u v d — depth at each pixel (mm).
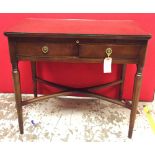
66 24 1226
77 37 1007
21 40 1038
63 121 1407
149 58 1512
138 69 1087
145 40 1013
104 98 1354
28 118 1431
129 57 1063
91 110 1545
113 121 1419
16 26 1140
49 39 1033
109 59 1062
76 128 1340
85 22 1304
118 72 1582
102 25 1213
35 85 1614
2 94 1724
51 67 1606
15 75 1112
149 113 1516
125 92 1657
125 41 1023
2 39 1530
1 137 1250
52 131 1309
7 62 1613
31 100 1256
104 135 1284
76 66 1586
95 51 1057
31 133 1287
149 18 1409
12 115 1454
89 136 1272
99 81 1630
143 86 1619
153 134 1303
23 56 1079
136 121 1417
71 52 1066
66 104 1619
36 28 1095
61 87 1507
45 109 1544
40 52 1068
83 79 1631
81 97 1710
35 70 1562
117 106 1600
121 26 1191
